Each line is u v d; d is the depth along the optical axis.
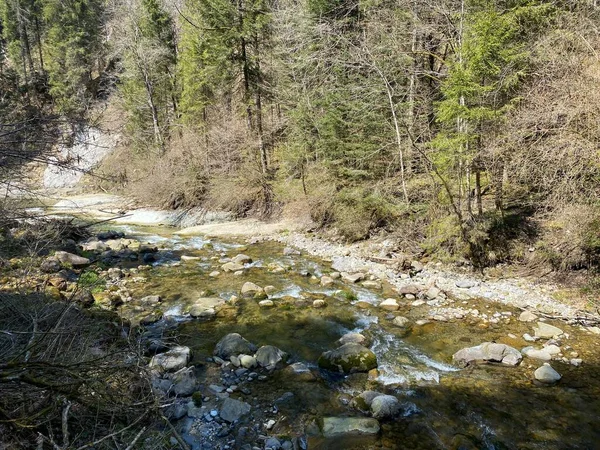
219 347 6.54
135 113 24.39
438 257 10.93
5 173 3.62
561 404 5.16
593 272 8.60
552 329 7.07
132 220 19.08
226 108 21.09
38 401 3.34
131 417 3.85
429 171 11.09
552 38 8.85
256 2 16.97
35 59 30.48
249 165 18.14
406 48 13.99
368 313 8.20
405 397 5.36
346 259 11.90
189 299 8.96
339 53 14.45
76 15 28.77
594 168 7.39
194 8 21.02
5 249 5.14
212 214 18.42
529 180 9.50
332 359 6.12
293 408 5.12
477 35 9.09
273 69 19.12
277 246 14.13
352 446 4.43
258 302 8.77
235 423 4.78
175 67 26.91
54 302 5.41
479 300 8.74
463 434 4.64
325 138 14.00
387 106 12.59
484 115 8.70
